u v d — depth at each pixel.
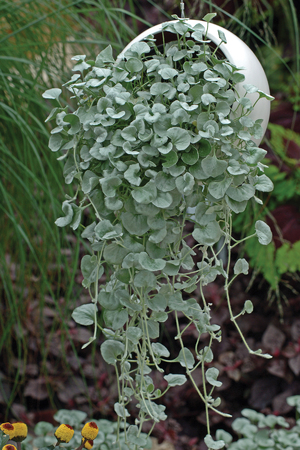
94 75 1.52
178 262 1.48
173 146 1.46
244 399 2.42
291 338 2.43
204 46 1.50
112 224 1.49
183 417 2.38
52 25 1.99
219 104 1.48
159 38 1.63
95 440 1.85
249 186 1.48
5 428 1.51
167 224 1.48
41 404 2.47
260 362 2.33
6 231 2.20
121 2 2.21
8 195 2.01
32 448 1.99
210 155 1.46
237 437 2.30
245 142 1.52
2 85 1.94
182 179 1.44
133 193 1.43
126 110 1.48
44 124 2.06
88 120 1.48
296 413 2.27
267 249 2.43
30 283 2.35
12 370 2.43
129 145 1.44
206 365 2.43
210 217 1.47
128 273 1.47
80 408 2.37
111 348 1.51
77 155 1.53
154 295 1.48
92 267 1.50
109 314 1.48
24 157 2.00
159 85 1.48
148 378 1.57
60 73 2.07
